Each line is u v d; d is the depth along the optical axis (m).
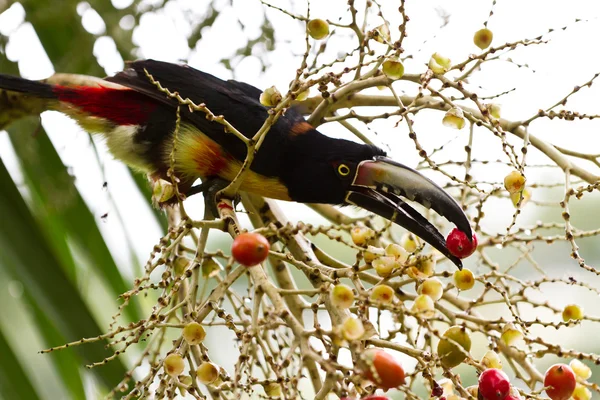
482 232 3.44
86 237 3.79
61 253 3.79
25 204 3.49
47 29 4.15
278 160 3.64
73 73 4.18
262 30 4.16
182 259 3.13
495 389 2.39
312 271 2.60
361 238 2.62
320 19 2.89
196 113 3.75
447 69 2.83
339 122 3.71
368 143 3.74
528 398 2.51
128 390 3.33
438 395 2.40
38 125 3.76
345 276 2.61
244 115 3.73
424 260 2.56
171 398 2.52
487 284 2.64
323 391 2.27
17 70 4.18
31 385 3.44
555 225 3.14
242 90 3.91
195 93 3.77
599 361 2.55
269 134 3.65
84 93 3.79
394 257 2.56
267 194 3.74
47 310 3.40
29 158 3.81
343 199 3.58
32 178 3.82
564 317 2.69
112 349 3.39
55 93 3.79
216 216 3.60
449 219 2.96
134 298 3.80
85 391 3.64
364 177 3.40
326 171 3.57
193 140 3.76
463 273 2.62
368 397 2.24
